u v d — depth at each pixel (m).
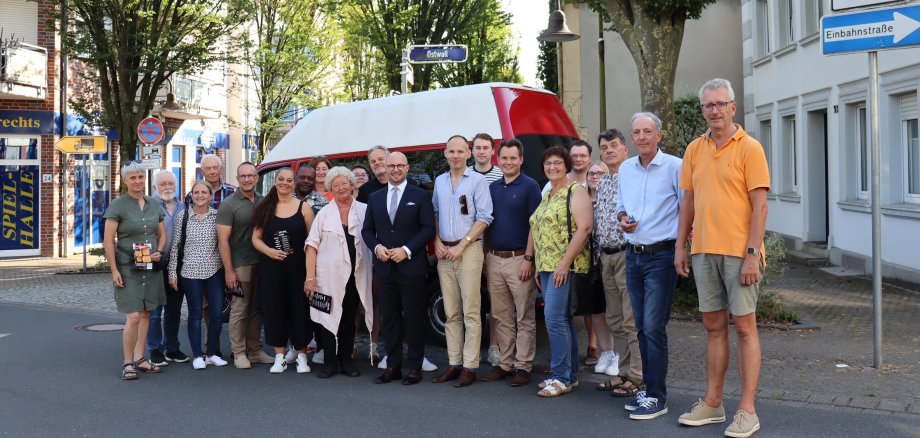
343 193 7.15
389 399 6.30
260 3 22.23
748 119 19.94
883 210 12.95
